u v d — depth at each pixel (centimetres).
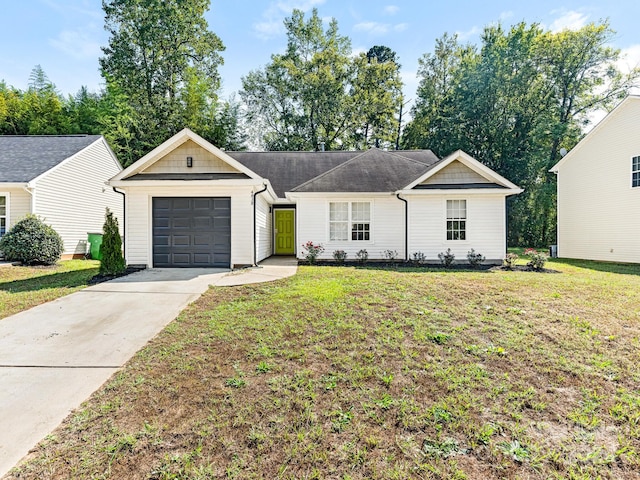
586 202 1658
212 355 412
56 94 2916
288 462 245
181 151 1125
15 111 2495
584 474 235
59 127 2550
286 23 3300
